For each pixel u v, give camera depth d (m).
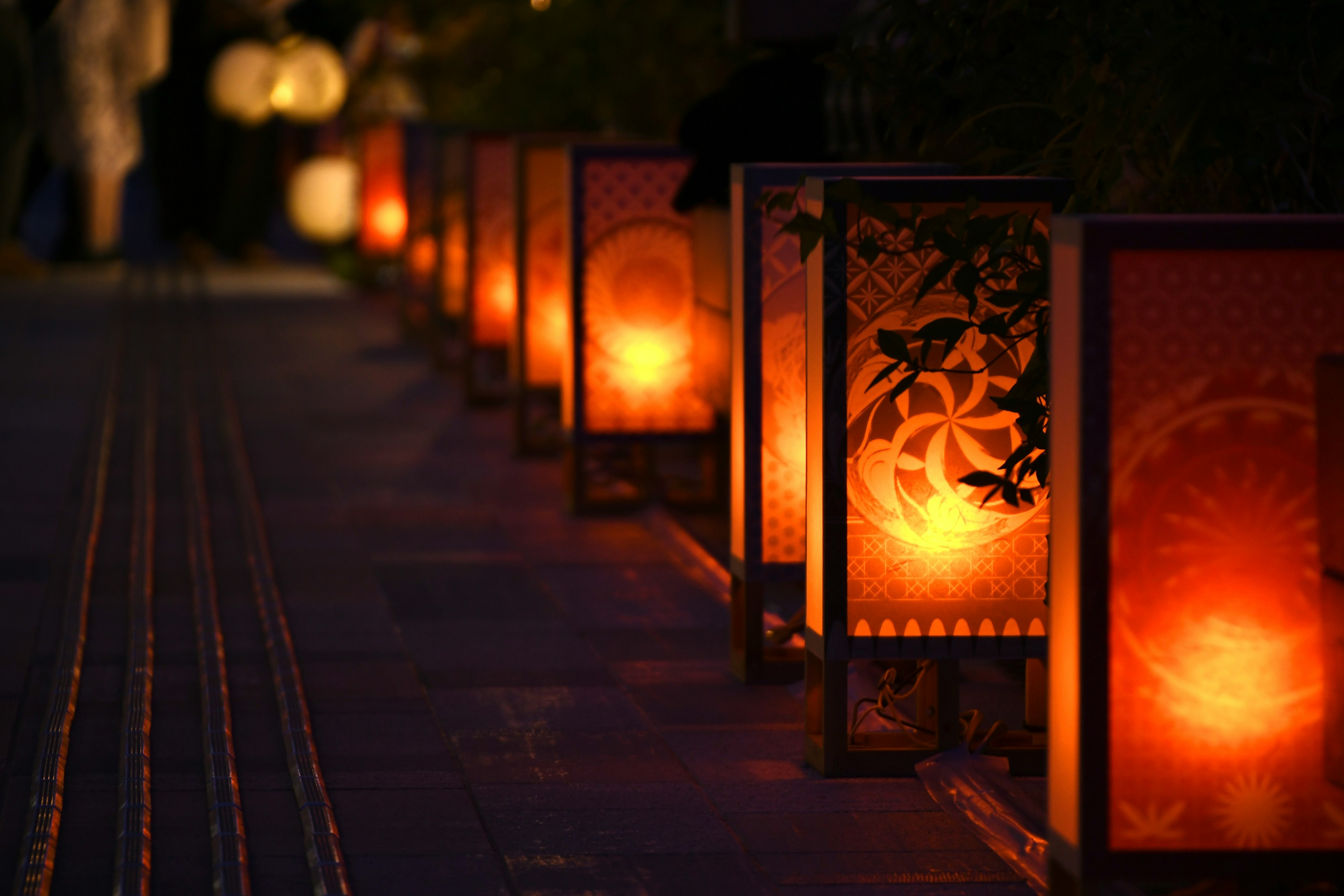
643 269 11.80
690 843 6.09
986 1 6.62
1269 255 4.48
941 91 6.79
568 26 16.70
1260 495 4.54
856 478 6.54
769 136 10.00
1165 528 4.54
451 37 21.27
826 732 6.80
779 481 8.07
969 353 6.44
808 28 10.22
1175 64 5.30
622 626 9.25
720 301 10.30
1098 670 4.57
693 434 11.99
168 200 32.56
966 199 6.03
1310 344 4.51
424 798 6.51
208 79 31.75
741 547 8.16
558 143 13.79
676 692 8.03
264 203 32.47
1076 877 4.67
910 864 5.92
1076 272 4.51
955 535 6.57
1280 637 4.59
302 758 6.87
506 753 7.10
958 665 6.89
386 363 20.03
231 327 23.09
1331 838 4.64
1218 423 4.52
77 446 14.32
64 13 29.83
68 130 30.41
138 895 5.44
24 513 11.73
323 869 5.66
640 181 11.70
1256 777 4.62
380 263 27.33
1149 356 4.50
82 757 6.93
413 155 21.44
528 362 14.16
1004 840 6.04
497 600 9.81
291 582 10.12
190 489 12.50
